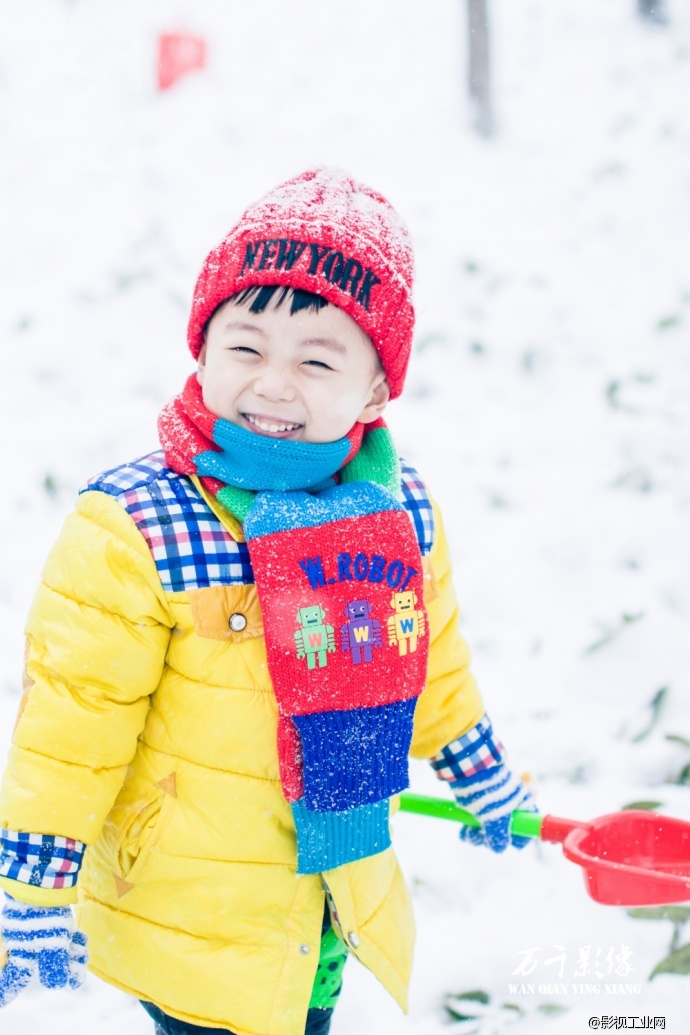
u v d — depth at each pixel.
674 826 2.35
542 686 3.83
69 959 1.92
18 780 1.92
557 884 3.13
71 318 5.49
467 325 5.73
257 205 2.07
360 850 2.03
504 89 8.19
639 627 3.98
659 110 7.83
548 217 6.68
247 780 1.98
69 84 7.89
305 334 1.96
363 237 2.02
